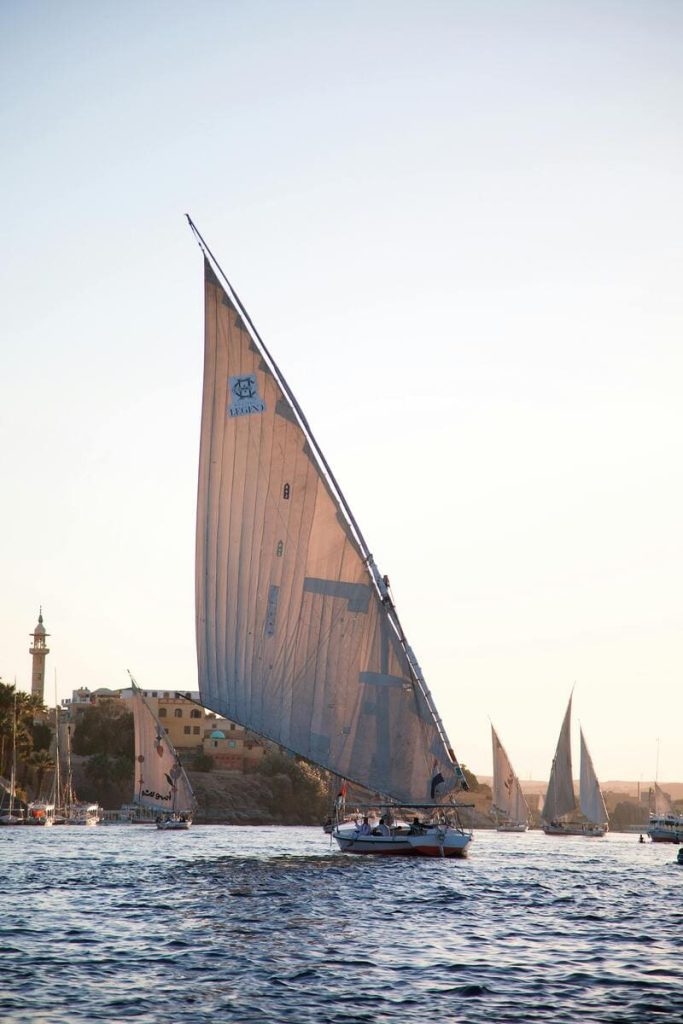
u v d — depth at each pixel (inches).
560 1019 1046.4
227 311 2491.4
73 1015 1032.2
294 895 1911.9
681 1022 1040.2
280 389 2495.1
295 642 2519.7
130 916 1628.9
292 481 2511.1
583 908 1886.1
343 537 2539.4
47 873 2354.8
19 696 7165.4
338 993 1130.0
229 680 2516.0
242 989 1138.7
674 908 1920.5
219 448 2519.7
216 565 2524.6
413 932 1523.1
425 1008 1078.4
